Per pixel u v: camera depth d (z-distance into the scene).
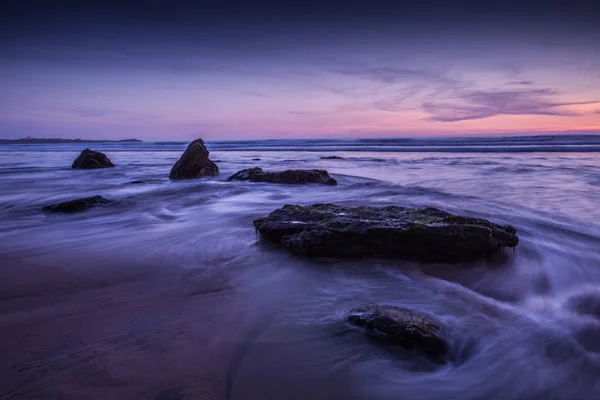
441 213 7.31
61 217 9.73
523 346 3.62
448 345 3.52
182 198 12.54
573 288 5.04
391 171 21.33
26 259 6.12
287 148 63.19
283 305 4.45
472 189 13.83
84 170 23.94
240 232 7.95
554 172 18.84
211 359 3.28
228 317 4.11
